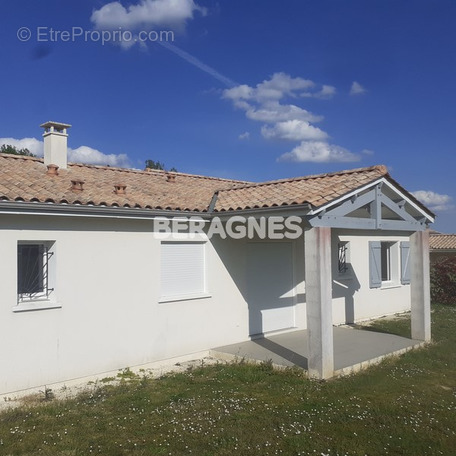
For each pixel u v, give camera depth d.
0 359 7.05
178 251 9.74
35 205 7.18
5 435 5.72
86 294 8.09
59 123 10.67
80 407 6.75
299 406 6.82
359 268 14.91
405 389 7.69
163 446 5.48
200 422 6.18
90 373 8.14
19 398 7.20
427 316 11.05
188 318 9.73
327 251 8.30
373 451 5.45
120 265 8.60
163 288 9.46
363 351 9.84
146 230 9.04
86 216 7.92
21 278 7.55
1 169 9.09
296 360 9.14
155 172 13.41
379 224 9.63
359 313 14.77
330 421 6.27
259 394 7.37
